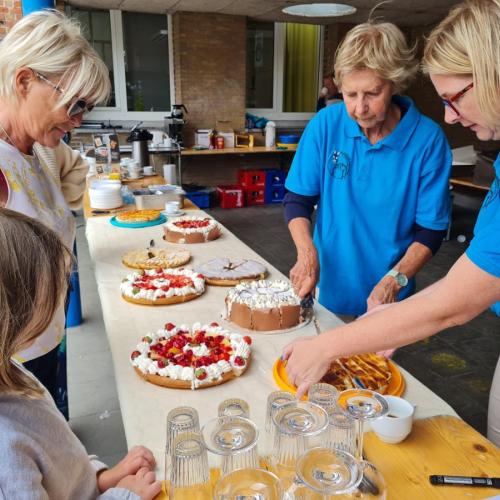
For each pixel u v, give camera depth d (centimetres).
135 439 105
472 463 98
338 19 706
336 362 129
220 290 190
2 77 122
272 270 211
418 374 278
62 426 78
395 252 181
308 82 788
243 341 139
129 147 634
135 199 317
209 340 140
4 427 67
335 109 181
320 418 85
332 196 184
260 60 751
